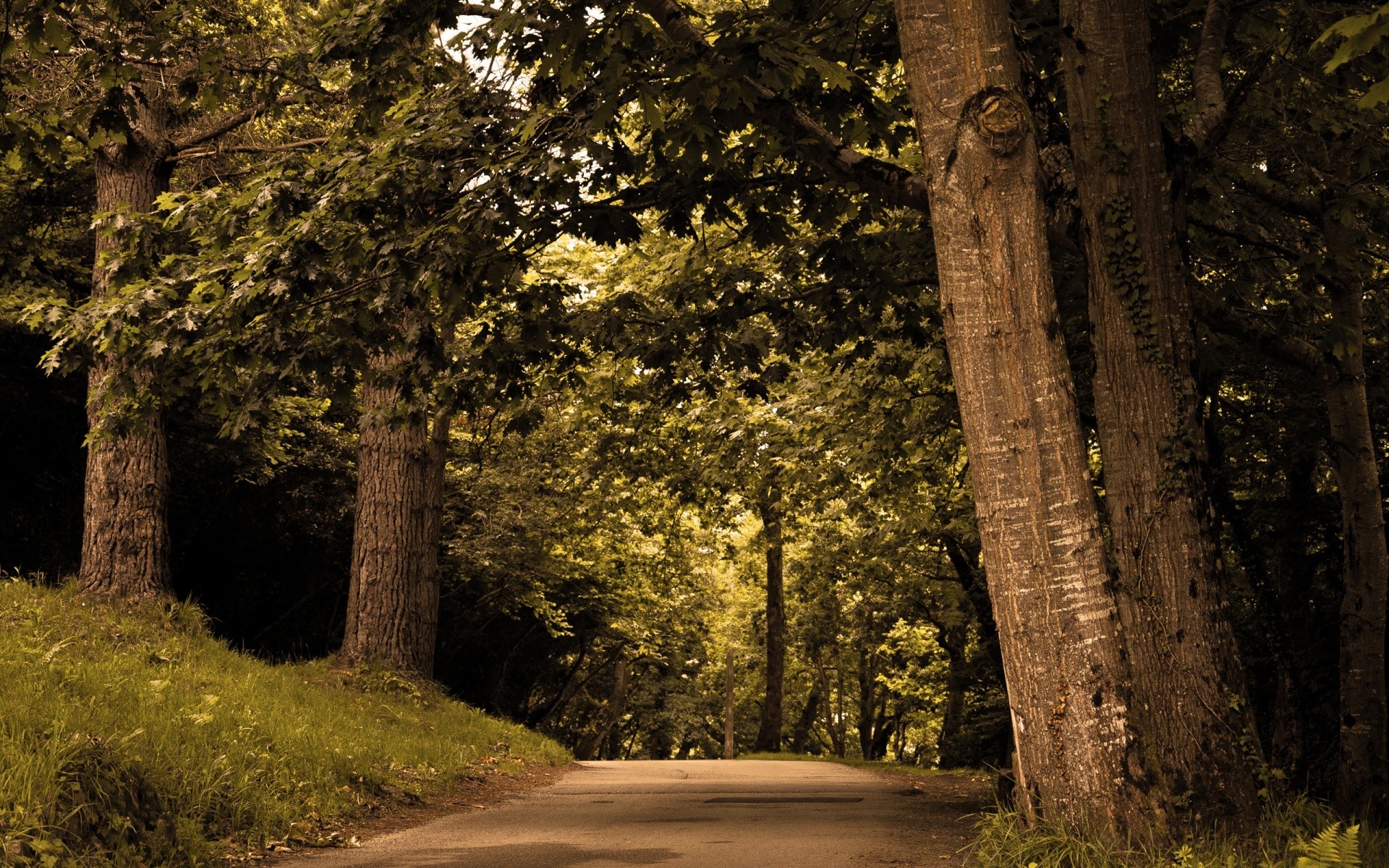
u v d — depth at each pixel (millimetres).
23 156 9094
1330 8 7898
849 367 11656
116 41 9172
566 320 10445
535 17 7762
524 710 34125
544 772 15086
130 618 12055
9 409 19766
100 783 5605
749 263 12414
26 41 8367
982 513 6078
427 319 9336
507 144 8742
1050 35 8648
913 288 11148
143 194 13906
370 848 7270
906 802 11453
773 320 10969
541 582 25875
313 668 14672
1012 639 5965
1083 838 5625
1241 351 10883
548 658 32906
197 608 13148
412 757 11273
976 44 6113
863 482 17531
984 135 6035
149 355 8914
